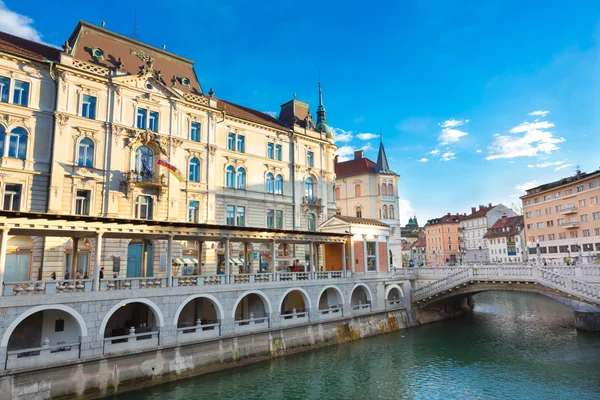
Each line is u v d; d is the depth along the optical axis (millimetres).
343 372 26266
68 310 20703
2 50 27891
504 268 35406
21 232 22812
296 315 32094
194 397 21391
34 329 23250
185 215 35625
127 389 21594
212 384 23312
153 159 34438
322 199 48000
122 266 31422
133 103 33531
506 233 94500
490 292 76750
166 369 23281
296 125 46844
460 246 115375
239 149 41500
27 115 28906
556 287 31234
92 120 31234
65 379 19750
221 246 37969
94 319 21438
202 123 38031
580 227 65250
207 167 37594
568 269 32719
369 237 40438
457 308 50344
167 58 38781
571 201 67250
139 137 33188
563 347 31594
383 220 61344
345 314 35312
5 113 28094
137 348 22578
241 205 40375
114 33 35156
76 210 30141
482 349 31938
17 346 22594
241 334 27062
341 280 35719
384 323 38719
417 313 43188
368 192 61875
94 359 20750
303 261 44000
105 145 31766
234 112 43219
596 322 36562
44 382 19141
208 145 37688
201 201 36875
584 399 21203
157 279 24734
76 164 30250
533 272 33031
